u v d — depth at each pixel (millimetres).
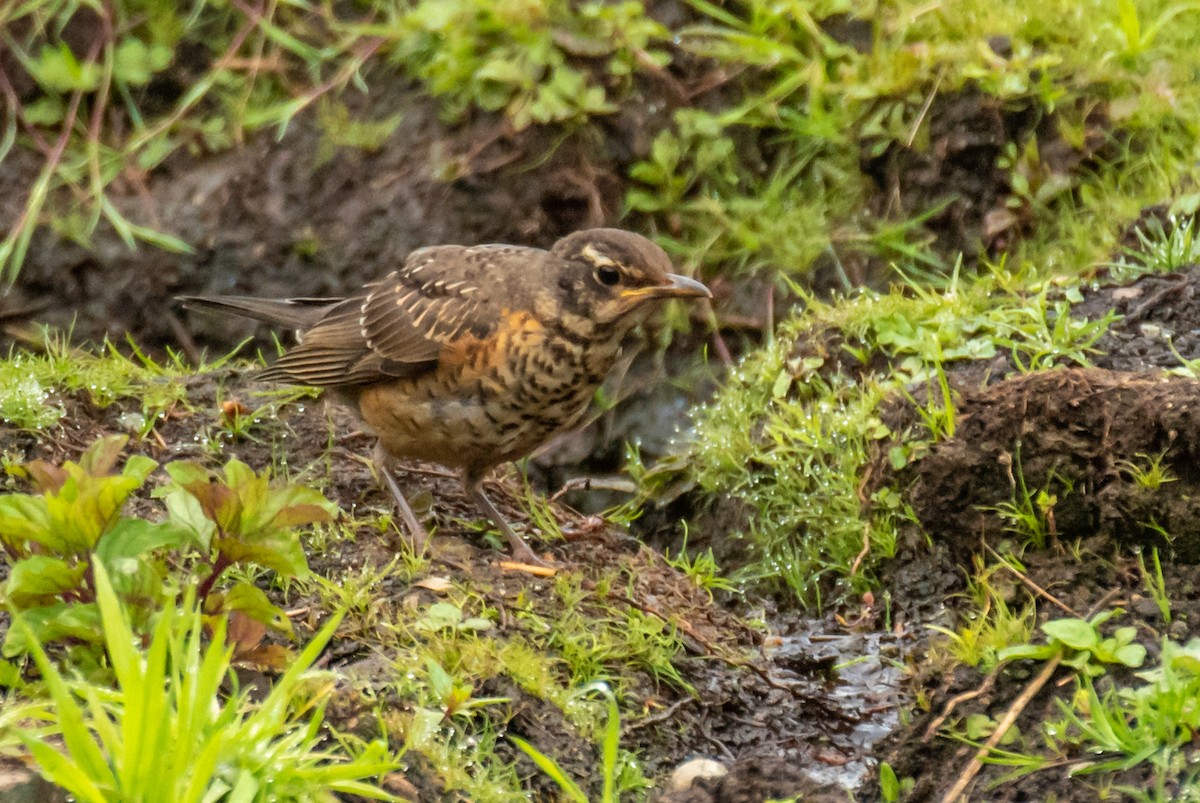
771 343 12312
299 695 7527
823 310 12273
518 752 7871
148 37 14766
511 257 9742
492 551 9773
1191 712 7293
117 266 14195
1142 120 13680
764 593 10891
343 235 14125
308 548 9227
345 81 14422
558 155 14062
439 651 8203
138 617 7277
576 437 13461
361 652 8211
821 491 10914
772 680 9391
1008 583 9188
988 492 9797
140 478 7703
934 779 7836
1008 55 14195
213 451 10406
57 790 6391
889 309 11750
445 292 9648
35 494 9258
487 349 9422
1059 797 7289
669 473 12031
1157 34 14711
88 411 10602
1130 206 12969
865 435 10789
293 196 14250
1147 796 7094
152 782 5965
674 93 14250
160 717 5965
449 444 9750
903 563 10320
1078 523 9367
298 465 10445
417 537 9453
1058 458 9453
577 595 9141
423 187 14047
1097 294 11727
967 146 13812
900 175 14016
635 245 9430
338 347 10047
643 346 13742
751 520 11281
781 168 14336
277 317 10977
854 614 10375
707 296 9367
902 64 14055
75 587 7254
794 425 11445
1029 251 13453
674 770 8344
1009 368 10914
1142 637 8172
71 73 14516
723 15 14438
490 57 14156
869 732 8969
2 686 7348
